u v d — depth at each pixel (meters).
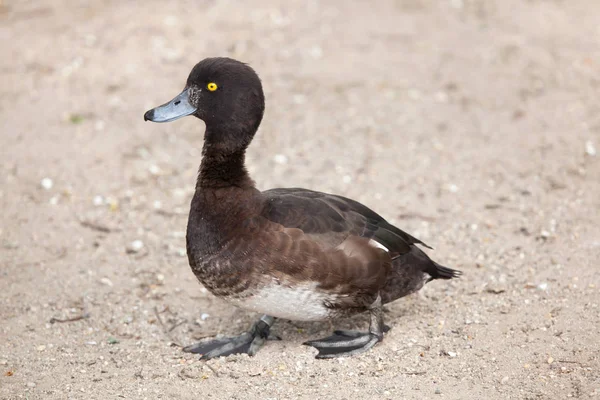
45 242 10.91
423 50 16.06
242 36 16.42
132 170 12.60
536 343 8.40
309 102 14.41
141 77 15.00
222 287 8.14
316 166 12.66
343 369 8.20
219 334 9.11
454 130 13.52
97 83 14.81
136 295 9.86
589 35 16.64
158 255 10.70
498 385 7.77
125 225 11.35
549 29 16.94
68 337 9.03
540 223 10.95
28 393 7.93
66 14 17.27
